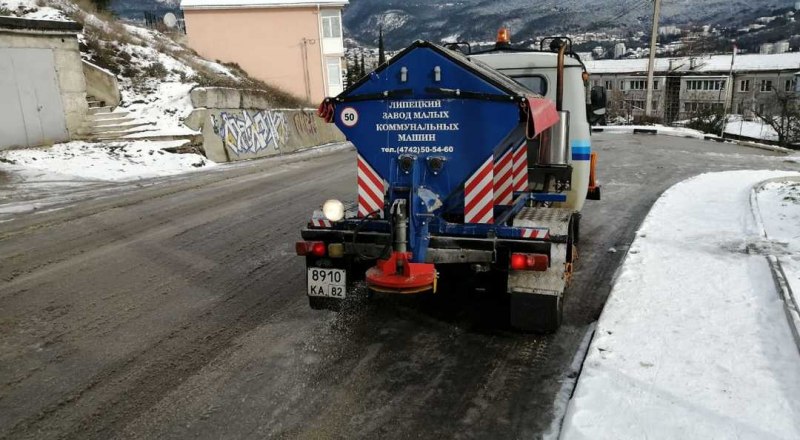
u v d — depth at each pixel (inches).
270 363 173.0
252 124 839.1
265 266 268.2
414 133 186.2
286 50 1603.1
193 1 1555.1
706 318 189.0
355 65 2196.1
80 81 659.4
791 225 316.2
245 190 485.1
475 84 176.1
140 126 698.8
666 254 265.1
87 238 315.6
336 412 146.6
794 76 2564.0
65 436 135.9
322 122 1136.8
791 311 184.9
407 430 138.7
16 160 542.3
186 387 158.7
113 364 171.3
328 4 1579.7
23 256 279.3
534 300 185.2
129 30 1052.5
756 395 142.2
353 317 208.7
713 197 415.2
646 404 139.4
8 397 152.6
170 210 394.9
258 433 137.6
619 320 189.3
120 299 223.9
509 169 199.6
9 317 204.7
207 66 1094.4
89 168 560.7
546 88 281.3
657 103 2824.8
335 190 486.3
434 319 206.5
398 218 175.5
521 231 178.2
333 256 193.0
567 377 163.8
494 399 152.6
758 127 2111.2
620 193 480.7
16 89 580.1
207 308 216.4
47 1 834.2
